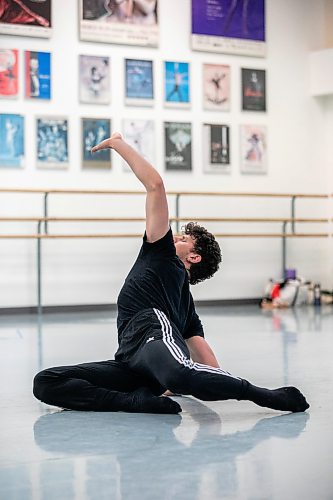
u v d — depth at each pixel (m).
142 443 2.46
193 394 2.76
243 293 8.55
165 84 8.17
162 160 8.16
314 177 8.85
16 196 7.57
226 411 2.96
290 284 8.27
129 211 8.02
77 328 6.28
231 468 2.17
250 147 8.56
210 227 8.42
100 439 2.52
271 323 6.50
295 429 2.64
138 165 2.94
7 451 2.38
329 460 2.25
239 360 4.33
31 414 2.95
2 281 7.53
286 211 8.76
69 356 4.62
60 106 7.74
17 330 6.14
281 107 8.73
